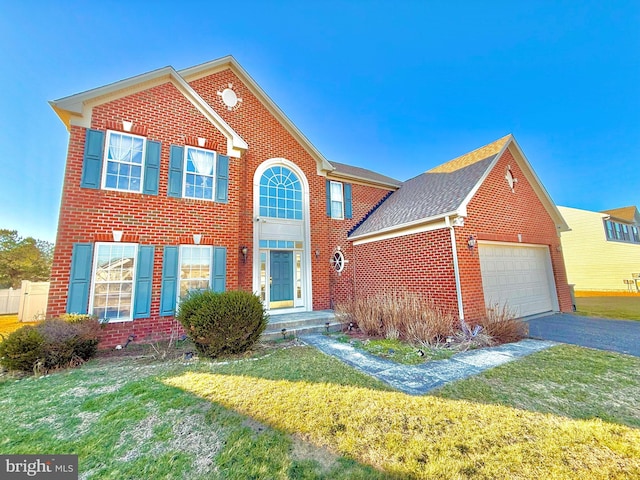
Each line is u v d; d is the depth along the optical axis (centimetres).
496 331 749
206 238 856
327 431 319
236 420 346
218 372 514
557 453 275
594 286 2333
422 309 789
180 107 868
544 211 1182
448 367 536
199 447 297
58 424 343
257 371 518
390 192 1534
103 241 723
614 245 2252
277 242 1092
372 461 269
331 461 270
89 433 325
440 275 854
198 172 878
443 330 734
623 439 297
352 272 1276
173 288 792
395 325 777
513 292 998
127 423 344
